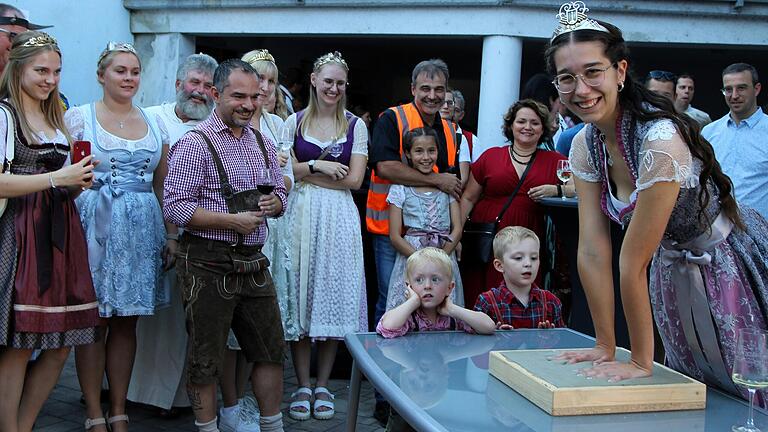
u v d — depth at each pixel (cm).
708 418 160
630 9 668
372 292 478
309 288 396
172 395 377
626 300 172
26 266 292
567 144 446
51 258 298
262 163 329
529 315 321
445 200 399
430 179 395
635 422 156
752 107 474
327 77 398
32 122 308
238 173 318
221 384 369
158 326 377
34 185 290
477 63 1190
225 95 316
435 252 295
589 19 167
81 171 296
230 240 312
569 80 166
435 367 198
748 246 203
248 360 330
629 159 172
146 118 358
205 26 773
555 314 326
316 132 405
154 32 788
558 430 151
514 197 395
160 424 376
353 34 734
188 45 798
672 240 202
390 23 715
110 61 340
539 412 162
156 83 793
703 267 199
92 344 332
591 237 192
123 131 346
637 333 175
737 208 203
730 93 473
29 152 302
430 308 287
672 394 164
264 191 317
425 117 411
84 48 744
